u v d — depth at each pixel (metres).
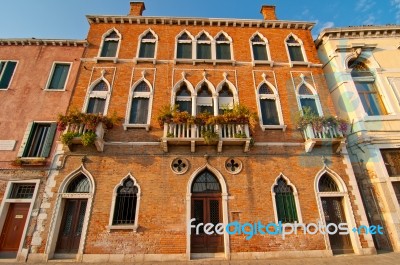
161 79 11.83
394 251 9.12
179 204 9.21
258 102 11.48
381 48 13.25
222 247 8.95
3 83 11.49
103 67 11.99
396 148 10.73
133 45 12.82
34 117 10.66
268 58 12.89
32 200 9.05
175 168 9.81
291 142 10.59
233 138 9.83
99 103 11.23
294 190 9.69
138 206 9.09
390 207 9.64
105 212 8.94
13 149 9.99
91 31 13.07
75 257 8.50
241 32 13.70
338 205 9.81
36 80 11.58
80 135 9.55
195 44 13.00
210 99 11.64
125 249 8.46
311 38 13.70
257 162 10.10
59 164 9.62
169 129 10.02
